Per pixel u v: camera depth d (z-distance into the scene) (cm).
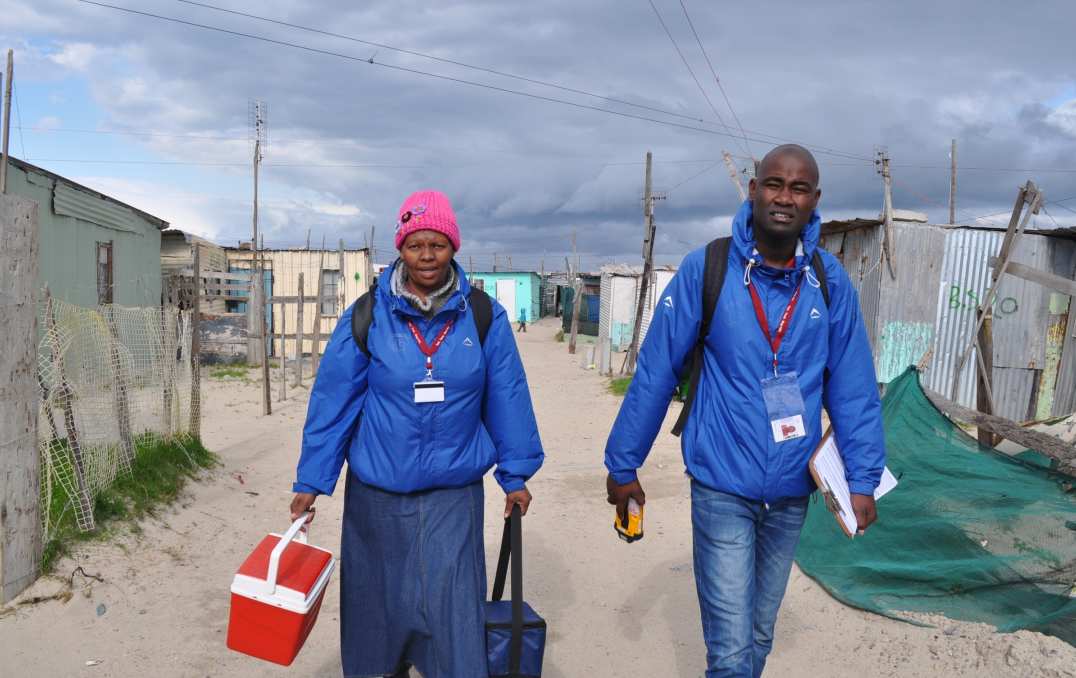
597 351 2311
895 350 1227
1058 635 362
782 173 253
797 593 450
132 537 486
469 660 262
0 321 379
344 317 276
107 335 538
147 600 418
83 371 511
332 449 277
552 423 1131
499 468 290
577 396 1443
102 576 427
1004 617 389
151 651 367
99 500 493
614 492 296
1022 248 1213
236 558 504
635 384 286
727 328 265
